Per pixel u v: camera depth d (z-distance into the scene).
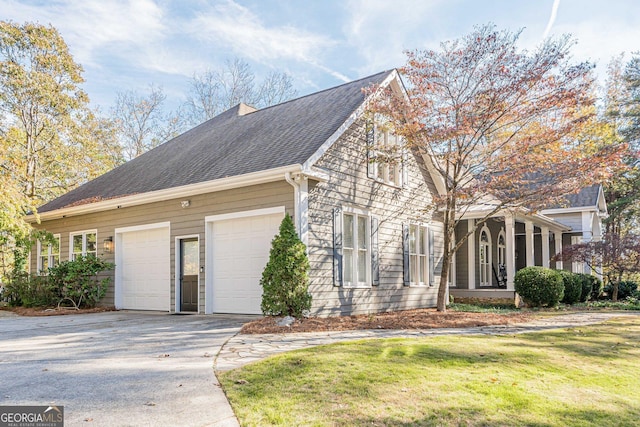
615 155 9.97
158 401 4.18
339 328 8.39
